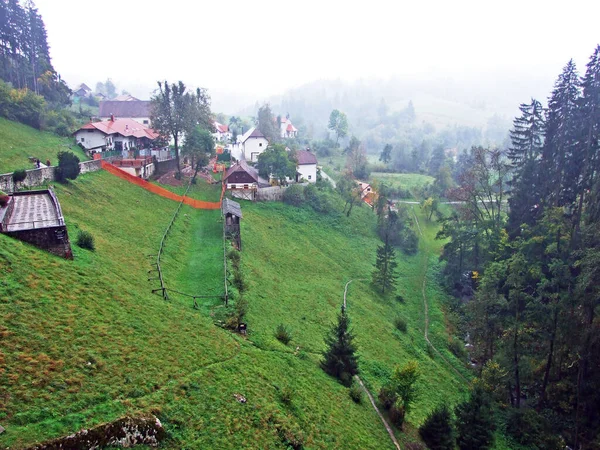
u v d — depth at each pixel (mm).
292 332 38688
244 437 21781
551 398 43531
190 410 21719
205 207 68688
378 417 32000
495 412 41156
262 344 32625
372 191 107312
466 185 75438
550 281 46875
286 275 55562
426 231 96062
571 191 59656
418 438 31719
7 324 21188
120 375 21734
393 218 87875
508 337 44469
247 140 114250
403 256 81562
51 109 93875
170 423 20453
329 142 181625
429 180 142250
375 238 85562
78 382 20094
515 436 38719
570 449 38500
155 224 51875
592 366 40938
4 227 29156
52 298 24688
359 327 47844
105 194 53062
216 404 22953
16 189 42500
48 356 20641
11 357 19594
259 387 26234
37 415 17656
